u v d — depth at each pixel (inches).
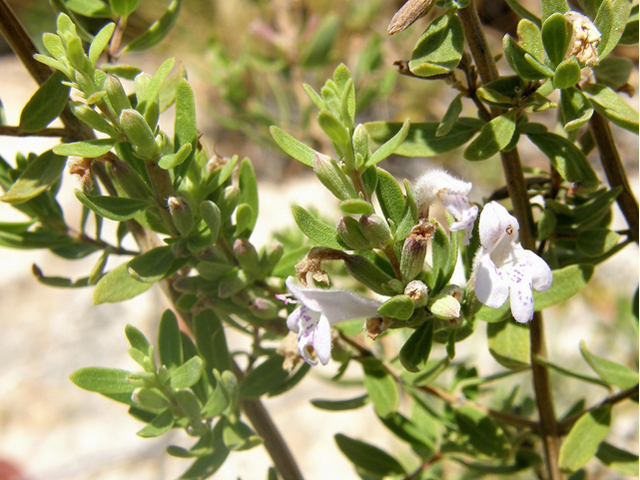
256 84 11.9
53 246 5.2
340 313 3.7
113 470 12.5
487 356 12.5
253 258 4.5
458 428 5.6
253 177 4.9
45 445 13.2
